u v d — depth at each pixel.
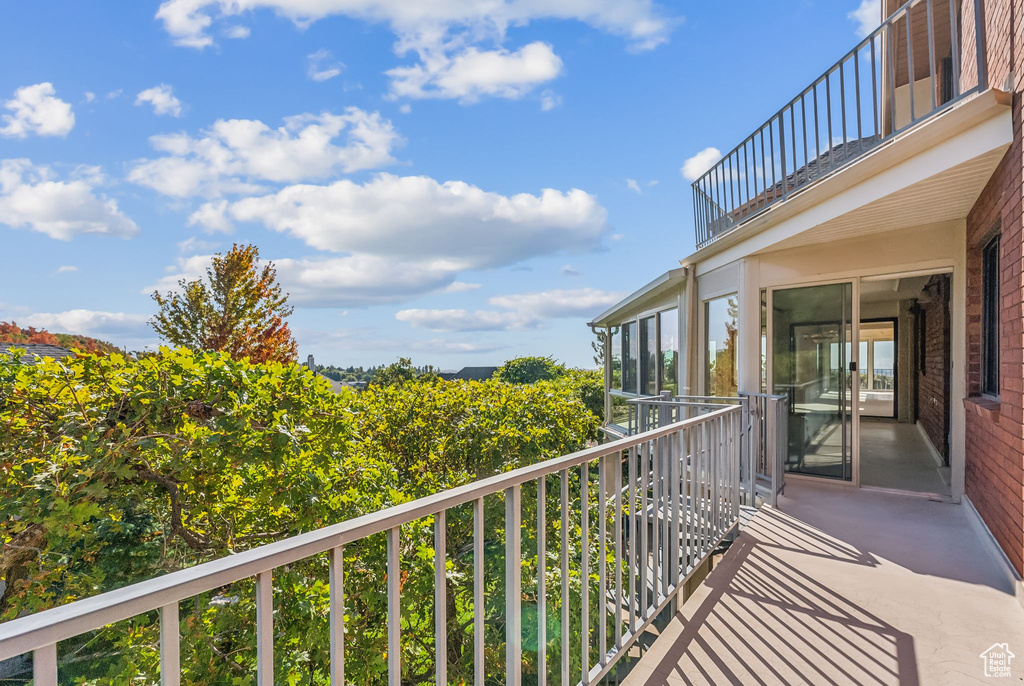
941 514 4.89
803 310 6.44
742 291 6.91
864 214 4.96
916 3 4.06
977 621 2.84
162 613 0.86
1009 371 3.48
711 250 7.63
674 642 2.63
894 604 3.04
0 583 3.25
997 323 4.52
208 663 2.97
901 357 12.28
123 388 3.51
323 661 3.51
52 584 3.45
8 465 3.17
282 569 3.43
